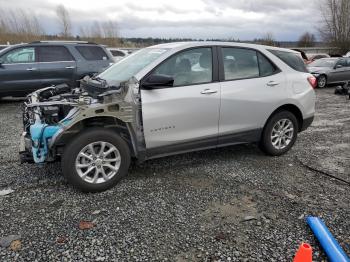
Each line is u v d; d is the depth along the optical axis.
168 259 2.88
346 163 5.21
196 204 3.82
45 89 4.86
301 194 4.11
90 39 34.16
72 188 4.15
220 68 4.70
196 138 4.59
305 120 5.57
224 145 4.90
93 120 4.06
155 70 4.25
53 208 3.67
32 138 3.90
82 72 10.34
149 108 4.15
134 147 4.20
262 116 5.07
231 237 3.20
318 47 43.38
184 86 4.41
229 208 3.74
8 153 5.41
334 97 12.84
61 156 3.95
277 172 4.79
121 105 3.98
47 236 3.17
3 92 9.66
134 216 3.54
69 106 4.15
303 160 5.30
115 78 4.52
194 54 4.54
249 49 5.00
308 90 5.50
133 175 4.58
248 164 5.07
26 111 4.41
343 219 3.53
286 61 5.36
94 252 2.95
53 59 10.05
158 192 4.09
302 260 2.61
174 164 5.01
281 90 5.16
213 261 2.86
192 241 3.13
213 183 4.38
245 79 4.88
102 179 4.05
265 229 3.34
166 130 4.32
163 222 3.44
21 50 9.78
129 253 2.95
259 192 4.14
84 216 3.52
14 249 2.97
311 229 3.29
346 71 16.80
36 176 4.49
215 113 4.64
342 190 4.24
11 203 3.77
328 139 6.58
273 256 2.93
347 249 3.04
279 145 5.40
